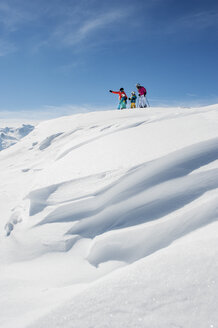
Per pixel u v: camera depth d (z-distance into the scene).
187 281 1.25
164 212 2.97
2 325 1.49
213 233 2.23
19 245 3.48
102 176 4.22
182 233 2.56
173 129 5.26
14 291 2.17
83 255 2.99
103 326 1.06
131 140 5.32
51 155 9.77
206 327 1.00
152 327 1.02
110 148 5.29
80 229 3.37
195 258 1.43
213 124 4.94
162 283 1.27
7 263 3.15
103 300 1.23
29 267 2.94
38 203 4.23
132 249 2.74
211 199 2.72
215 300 1.11
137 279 1.34
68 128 12.85
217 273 1.27
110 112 14.02
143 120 8.25
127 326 1.04
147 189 3.42
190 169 3.42
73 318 1.15
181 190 3.13
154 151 4.41
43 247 3.29
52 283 2.37
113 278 1.42
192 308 1.09
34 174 7.90
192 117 5.94
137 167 4.01
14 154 12.02
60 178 4.81
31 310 1.67
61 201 4.04
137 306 1.14
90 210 3.59
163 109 12.81
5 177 8.41
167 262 1.45
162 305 1.13
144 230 2.84
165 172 3.54
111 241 2.90
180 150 3.95
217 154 3.51
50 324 1.15
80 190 4.14
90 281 2.38
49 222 3.69
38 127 15.63
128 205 3.31
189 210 2.76
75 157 5.66
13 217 4.38
